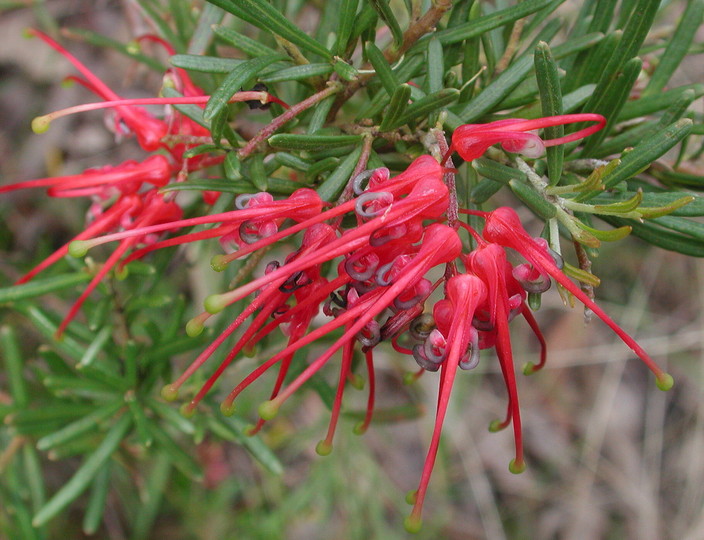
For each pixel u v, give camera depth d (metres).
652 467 0.39
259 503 0.30
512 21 0.13
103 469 0.19
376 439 0.38
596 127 0.11
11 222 0.31
